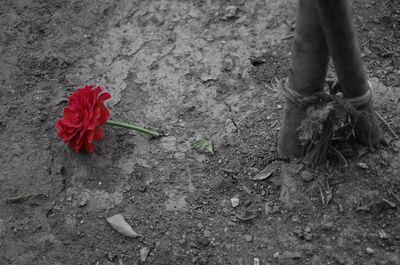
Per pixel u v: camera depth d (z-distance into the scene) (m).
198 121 1.23
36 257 1.14
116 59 1.30
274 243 1.12
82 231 1.15
